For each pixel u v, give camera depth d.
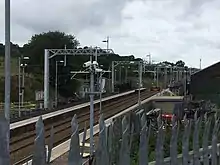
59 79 106.50
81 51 62.59
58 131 49.28
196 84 50.56
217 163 21.03
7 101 13.91
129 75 161.62
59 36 130.38
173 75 157.12
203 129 20.66
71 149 10.30
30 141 42.06
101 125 12.66
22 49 133.12
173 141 16.80
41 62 123.56
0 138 8.34
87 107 76.38
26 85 98.31
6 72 13.97
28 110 64.88
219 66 49.91
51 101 86.19
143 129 15.02
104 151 12.56
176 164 16.88
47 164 9.51
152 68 144.75
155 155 16.27
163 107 61.41
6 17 13.97
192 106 40.56
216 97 49.03
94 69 30.86
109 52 61.72
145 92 134.12
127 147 13.95
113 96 104.50
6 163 8.41
